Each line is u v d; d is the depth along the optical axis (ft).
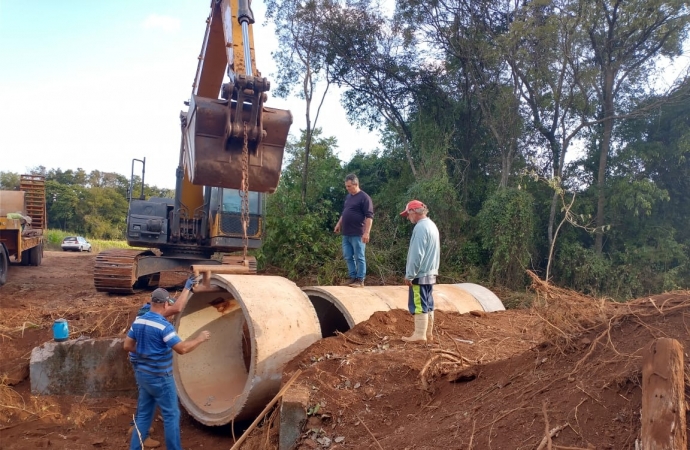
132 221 38.47
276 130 24.97
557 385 12.30
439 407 14.44
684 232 55.88
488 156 64.75
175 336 17.58
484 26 61.11
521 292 48.44
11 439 20.39
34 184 69.21
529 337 23.03
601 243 55.11
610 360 11.96
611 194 55.98
